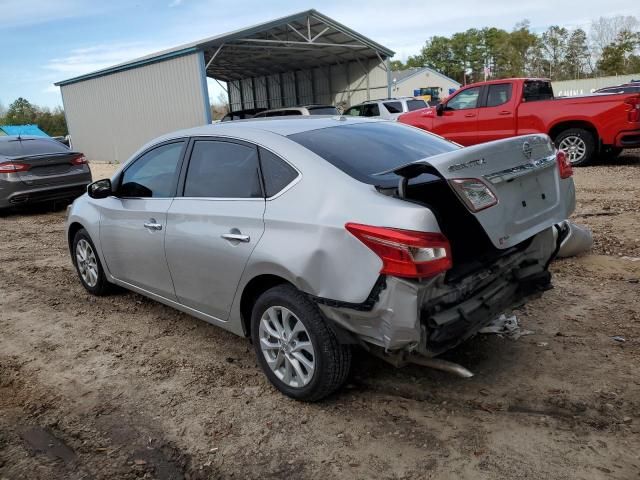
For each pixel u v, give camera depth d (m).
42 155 10.43
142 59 22.06
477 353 3.87
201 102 19.97
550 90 12.79
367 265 2.86
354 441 3.03
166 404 3.51
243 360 4.06
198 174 4.00
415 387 3.52
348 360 3.24
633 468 2.68
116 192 4.79
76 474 2.89
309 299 3.14
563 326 4.19
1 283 6.27
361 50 25.30
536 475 2.67
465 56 84.81
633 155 12.81
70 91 27.89
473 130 12.48
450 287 3.05
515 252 3.54
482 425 3.08
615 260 5.57
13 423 3.40
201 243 3.77
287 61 27.47
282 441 3.07
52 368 4.09
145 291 4.68
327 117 4.36
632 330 4.05
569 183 3.65
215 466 2.90
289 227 3.22
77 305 5.39
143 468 2.92
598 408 3.15
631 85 23.20
